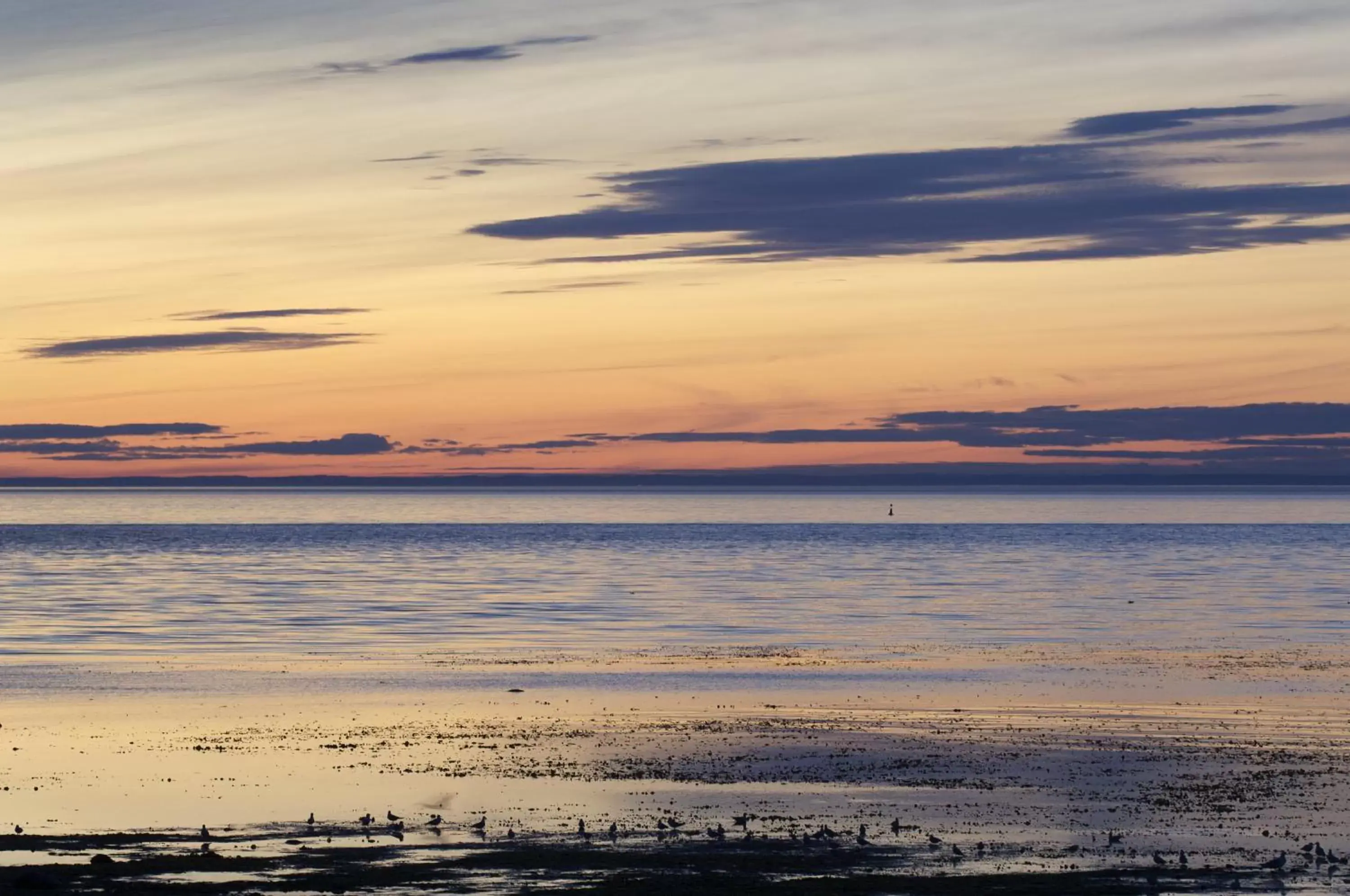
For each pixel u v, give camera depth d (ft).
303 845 103.60
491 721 164.04
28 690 192.54
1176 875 96.84
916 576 479.00
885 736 153.48
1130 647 252.01
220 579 452.35
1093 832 110.22
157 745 147.23
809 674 211.82
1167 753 143.95
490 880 94.02
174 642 259.80
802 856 101.35
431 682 201.46
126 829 109.40
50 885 90.58
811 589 413.80
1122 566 548.31
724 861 99.71
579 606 349.00
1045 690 192.34
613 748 145.59
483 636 273.54
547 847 103.65
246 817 113.50
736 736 153.28
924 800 121.39
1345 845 106.63
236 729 158.30
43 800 119.96
